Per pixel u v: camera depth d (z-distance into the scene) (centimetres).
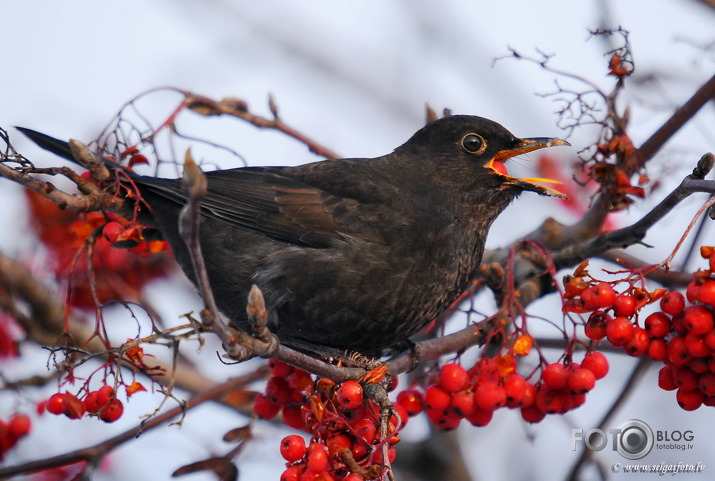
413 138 1202
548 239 1129
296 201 1091
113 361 902
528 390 889
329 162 1157
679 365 812
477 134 1166
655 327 806
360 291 1055
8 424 1105
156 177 1027
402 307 1073
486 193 1160
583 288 833
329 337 1084
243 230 1075
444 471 1233
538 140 1161
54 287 1239
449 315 1212
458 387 880
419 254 1080
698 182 851
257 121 1156
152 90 1048
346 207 1090
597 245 1027
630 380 1080
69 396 847
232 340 727
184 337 715
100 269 1237
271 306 1060
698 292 762
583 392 846
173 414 1050
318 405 801
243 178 1120
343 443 809
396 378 1009
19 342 1248
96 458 1005
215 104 1105
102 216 1044
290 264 1049
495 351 1027
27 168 897
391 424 795
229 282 1067
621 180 989
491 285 1027
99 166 921
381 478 729
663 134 1036
